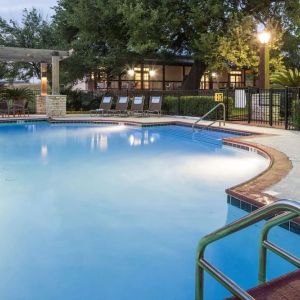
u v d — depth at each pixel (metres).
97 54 22.64
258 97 14.48
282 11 20.83
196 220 4.96
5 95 19.59
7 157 9.34
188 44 21.72
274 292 2.56
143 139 12.37
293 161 6.99
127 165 8.41
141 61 23.75
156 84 28.33
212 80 29.95
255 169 7.83
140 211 5.34
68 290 3.29
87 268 3.69
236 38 18.97
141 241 4.32
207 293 3.15
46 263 3.80
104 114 19.03
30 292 3.26
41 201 5.81
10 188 6.52
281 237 4.14
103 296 3.20
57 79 18.86
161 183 6.85
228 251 3.94
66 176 7.39
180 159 9.05
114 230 4.66
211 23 19.95
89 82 25.58
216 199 5.85
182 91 19.22
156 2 19.89
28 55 18.55
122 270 3.64
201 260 2.36
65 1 23.80
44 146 10.98
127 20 18.89
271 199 4.67
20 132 14.06
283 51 23.67
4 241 4.34
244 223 2.04
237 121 14.99
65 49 23.62
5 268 3.70
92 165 8.42
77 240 4.36
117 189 6.47
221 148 10.55
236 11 19.83
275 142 9.52
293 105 12.17
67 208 5.48
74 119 16.66
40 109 19.77
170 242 4.29
